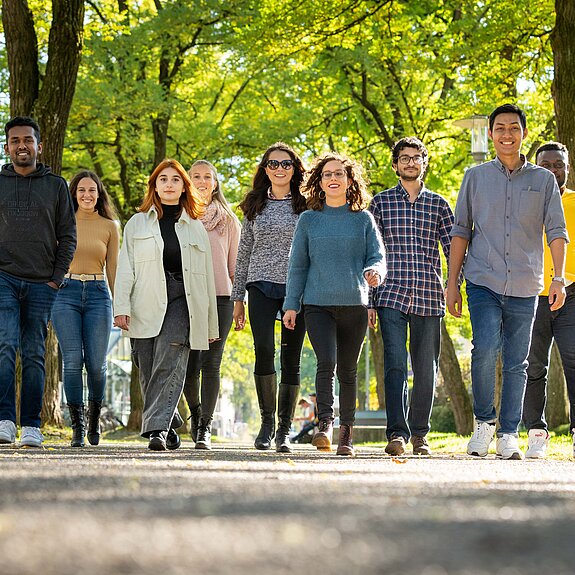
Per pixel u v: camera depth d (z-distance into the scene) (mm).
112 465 12023
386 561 4609
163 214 19953
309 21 41688
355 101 55969
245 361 98188
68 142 54875
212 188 23422
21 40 35719
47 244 19266
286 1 42031
